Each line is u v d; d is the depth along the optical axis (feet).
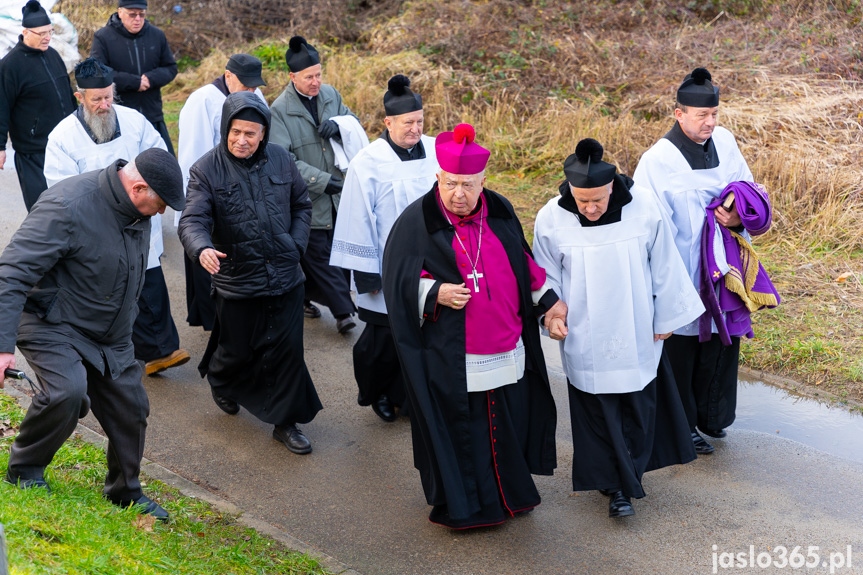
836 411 25.64
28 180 34.60
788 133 43.55
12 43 45.78
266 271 23.00
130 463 19.43
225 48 73.41
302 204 24.02
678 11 61.11
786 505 21.18
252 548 19.27
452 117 53.16
